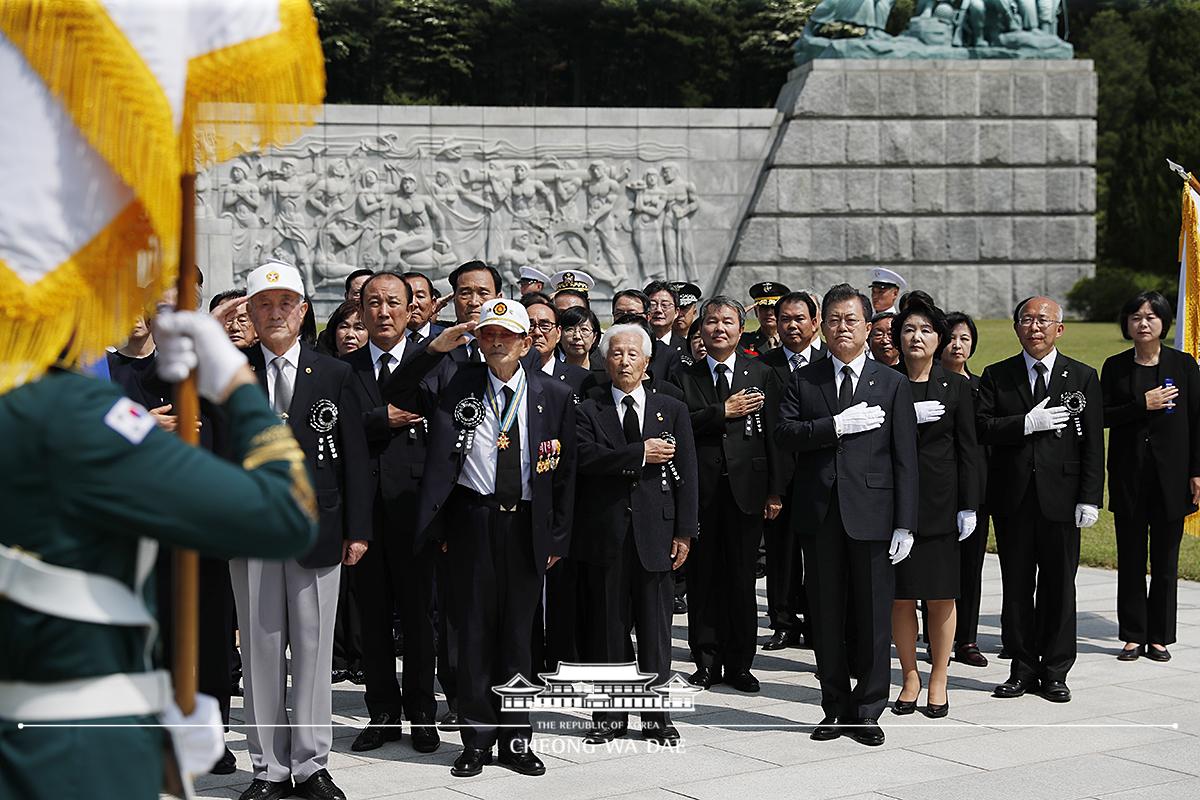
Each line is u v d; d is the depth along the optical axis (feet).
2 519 8.56
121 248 8.77
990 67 96.37
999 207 96.84
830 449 22.99
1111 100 157.89
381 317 24.23
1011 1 97.71
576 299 31.22
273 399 20.01
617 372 22.63
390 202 95.50
